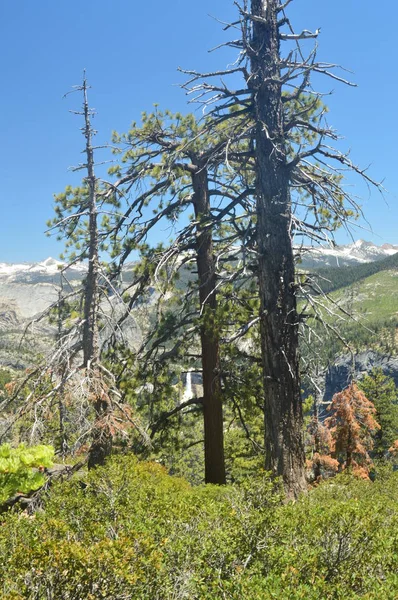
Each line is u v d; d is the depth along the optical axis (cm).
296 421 1441
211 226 1761
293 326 1472
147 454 1806
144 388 1859
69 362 1409
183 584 548
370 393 5781
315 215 1592
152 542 549
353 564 624
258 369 1847
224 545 602
